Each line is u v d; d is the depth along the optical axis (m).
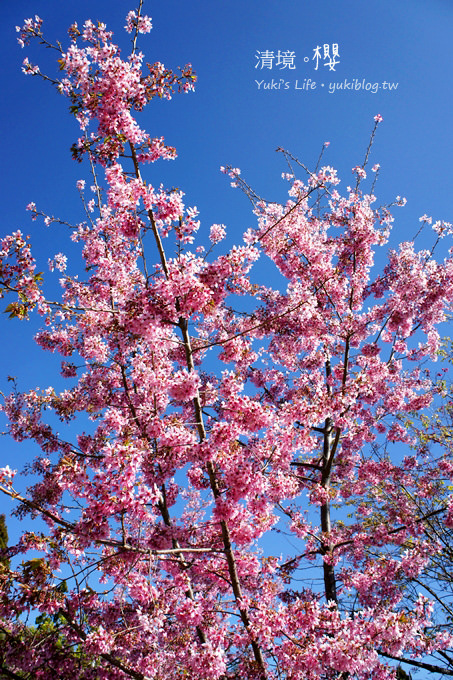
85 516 4.85
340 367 9.95
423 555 7.60
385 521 10.44
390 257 10.53
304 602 6.43
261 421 5.71
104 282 7.89
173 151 5.64
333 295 9.70
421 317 10.26
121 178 5.43
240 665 6.30
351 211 9.91
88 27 5.50
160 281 5.39
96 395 8.04
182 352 7.08
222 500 5.65
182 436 5.79
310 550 9.71
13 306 4.84
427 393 11.07
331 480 11.56
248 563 6.49
